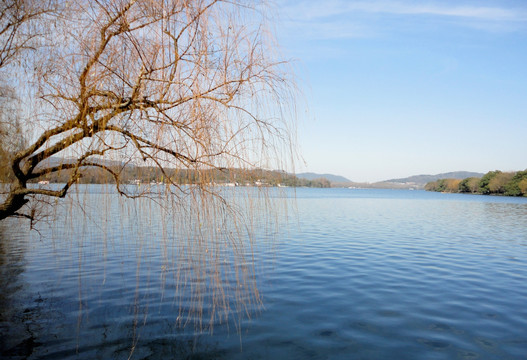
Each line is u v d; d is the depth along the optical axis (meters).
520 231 20.48
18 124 4.66
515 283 8.47
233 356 4.59
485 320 6.01
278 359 4.55
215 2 3.89
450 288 7.93
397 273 9.24
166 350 4.71
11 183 5.09
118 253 9.88
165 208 4.29
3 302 6.39
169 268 8.57
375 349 4.88
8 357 4.47
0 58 4.44
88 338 5.02
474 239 16.59
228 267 6.27
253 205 4.33
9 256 10.00
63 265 8.98
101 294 6.80
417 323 5.83
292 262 10.25
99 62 3.76
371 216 29.80
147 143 3.97
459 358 4.66
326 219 25.92
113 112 3.84
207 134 3.88
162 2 3.68
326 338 5.18
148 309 6.06
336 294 7.26
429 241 15.54
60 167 4.14
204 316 5.84
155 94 3.94
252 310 6.16
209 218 4.12
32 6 4.18
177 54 3.81
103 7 3.82
